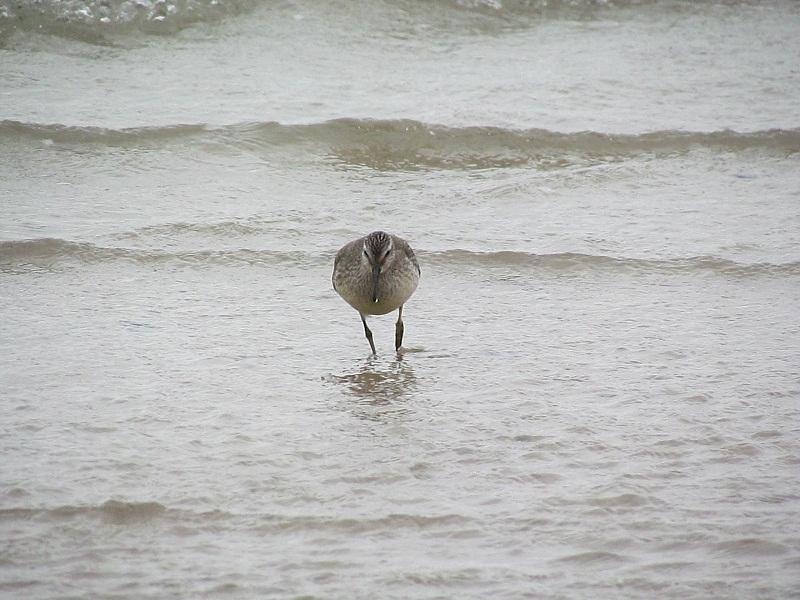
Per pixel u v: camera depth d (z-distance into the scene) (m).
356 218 16.28
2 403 10.41
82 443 9.66
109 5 23.38
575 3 26.02
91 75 21.52
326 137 19.23
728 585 7.70
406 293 12.07
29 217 15.73
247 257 14.72
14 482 8.90
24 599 7.42
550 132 19.47
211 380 11.26
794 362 11.80
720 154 19.11
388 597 7.54
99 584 7.63
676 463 9.56
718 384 11.23
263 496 8.90
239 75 21.95
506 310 13.46
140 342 12.16
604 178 18.11
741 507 8.79
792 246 15.17
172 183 17.52
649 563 7.99
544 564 7.99
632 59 23.55
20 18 22.78
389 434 10.12
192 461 9.45
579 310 13.42
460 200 17.20
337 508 8.74
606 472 9.38
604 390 11.13
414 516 8.62
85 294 13.52
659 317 13.17
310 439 9.98
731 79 22.53
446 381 11.41
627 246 15.22
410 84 21.84
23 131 18.53
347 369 11.74
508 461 9.59
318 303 13.62
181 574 7.79
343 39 23.94
